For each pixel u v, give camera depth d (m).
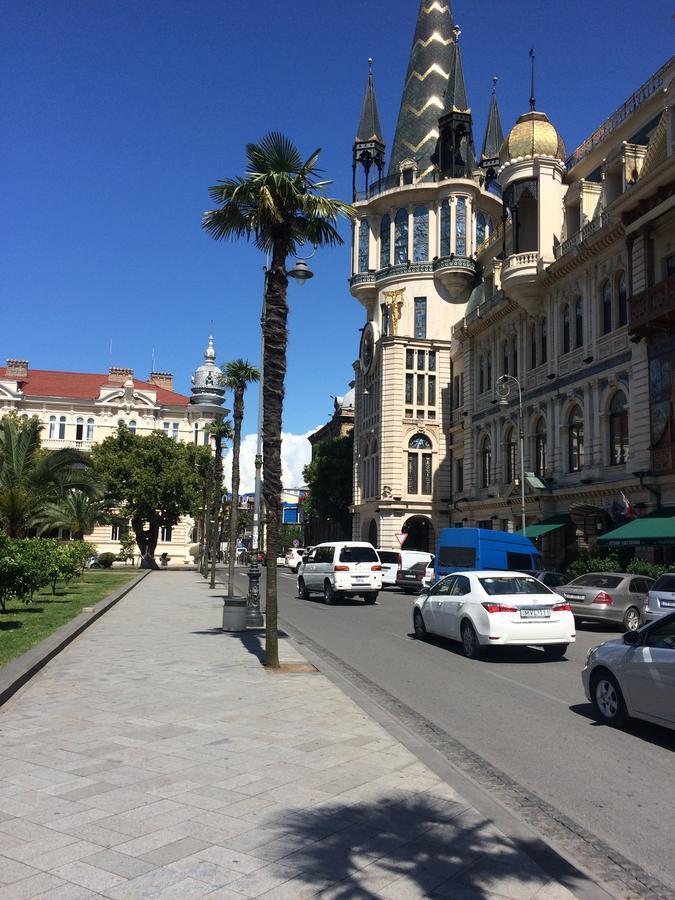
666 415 26.42
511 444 40.59
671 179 25.97
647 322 26.44
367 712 8.56
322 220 13.20
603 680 8.74
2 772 6.11
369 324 57.19
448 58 59.00
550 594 13.91
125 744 7.03
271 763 6.47
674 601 16.73
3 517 28.94
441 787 5.90
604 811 5.75
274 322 12.70
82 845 4.63
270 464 12.43
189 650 13.73
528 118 37.91
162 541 74.75
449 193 53.69
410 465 52.34
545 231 36.19
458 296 53.84
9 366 78.94
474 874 4.35
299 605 26.36
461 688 10.93
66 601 23.47
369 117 61.88
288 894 4.03
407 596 32.56
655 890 4.34
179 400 81.88
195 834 4.83
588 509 29.88
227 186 12.88
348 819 5.16
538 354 37.25
